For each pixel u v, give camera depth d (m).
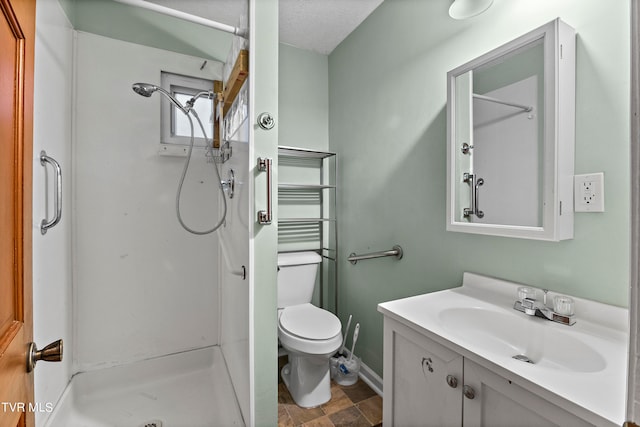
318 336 1.62
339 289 2.37
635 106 0.32
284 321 1.80
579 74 1.02
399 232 1.78
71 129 1.62
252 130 1.19
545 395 0.66
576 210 1.02
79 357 1.69
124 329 1.80
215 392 1.77
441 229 1.52
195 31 1.97
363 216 2.09
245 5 1.28
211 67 1.98
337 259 2.37
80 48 1.65
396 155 1.80
